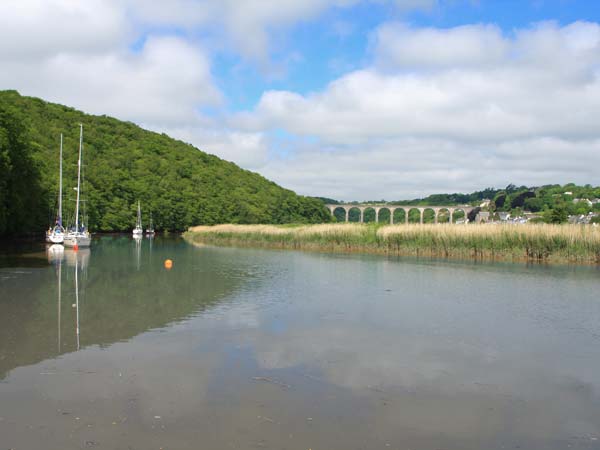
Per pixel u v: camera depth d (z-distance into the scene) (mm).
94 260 33719
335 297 18109
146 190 106312
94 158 101812
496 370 9805
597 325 13789
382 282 22328
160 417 7340
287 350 10984
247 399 8094
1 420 7184
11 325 13102
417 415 7598
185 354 10562
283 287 20609
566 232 32844
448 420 7445
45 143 89938
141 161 117000
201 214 118062
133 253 41750
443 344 11688
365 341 11867
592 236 31844
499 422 7406
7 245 49000
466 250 36500
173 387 8570
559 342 11961
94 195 89125
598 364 10250
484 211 170125
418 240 39438
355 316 14727
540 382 9148
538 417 7598
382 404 8000
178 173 126125
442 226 39812
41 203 63000
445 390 8672
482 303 17078
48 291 19078
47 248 45750
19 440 6562
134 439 6629
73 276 23984
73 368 9555
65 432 6812
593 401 8266
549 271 26984
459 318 14578
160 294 18547
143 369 9523
